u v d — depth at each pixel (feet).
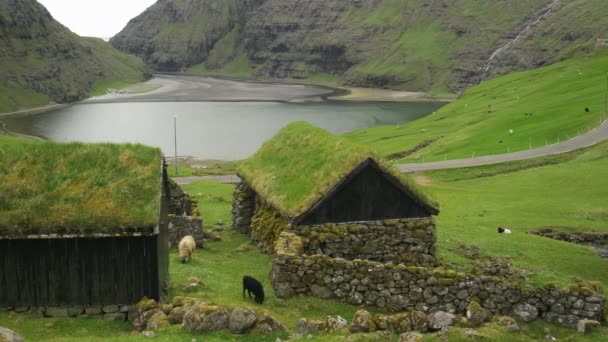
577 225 166.30
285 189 114.21
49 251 80.69
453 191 232.32
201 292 90.43
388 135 503.20
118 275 81.76
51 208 81.56
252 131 650.02
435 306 86.22
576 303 82.07
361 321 71.00
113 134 645.51
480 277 85.46
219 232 143.43
